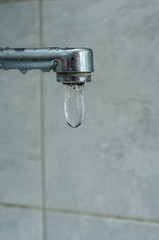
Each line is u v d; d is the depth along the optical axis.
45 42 0.60
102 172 0.59
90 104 0.59
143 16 0.55
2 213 0.66
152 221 0.57
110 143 0.58
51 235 0.63
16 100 0.62
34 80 0.61
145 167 0.57
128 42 0.56
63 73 0.42
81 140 0.60
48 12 0.59
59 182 0.61
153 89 0.55
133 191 0.58
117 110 0.57
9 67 0.42
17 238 0.65
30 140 0.62
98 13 0.57
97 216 0.60
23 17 0.60
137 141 0.57
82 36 0.58
